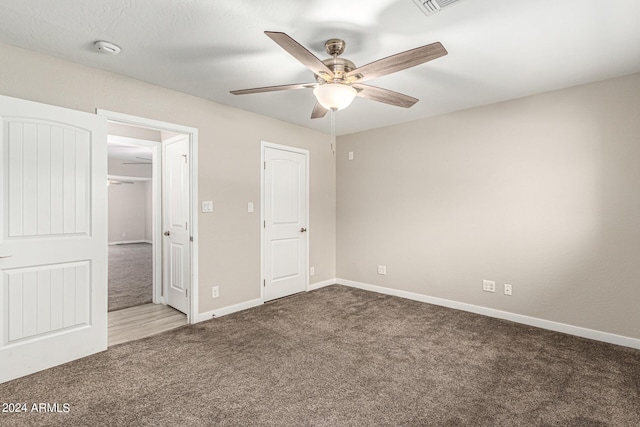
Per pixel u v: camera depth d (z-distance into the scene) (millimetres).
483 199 3490
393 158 4250
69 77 2463
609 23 1941
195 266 3256
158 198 4055
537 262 3158
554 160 3049
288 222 4238
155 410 1857
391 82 2854
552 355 2553
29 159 2230
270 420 1781
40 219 2279
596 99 2832
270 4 1779
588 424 1754
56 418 1780
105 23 1968
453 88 2988
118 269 6117
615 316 2768
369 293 4391
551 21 1923
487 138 3449
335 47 2168
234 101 3373
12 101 2154
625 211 2713
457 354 2576
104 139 2598
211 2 1764
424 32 2059
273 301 4012
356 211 4684
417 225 4031
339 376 2244
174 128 3070
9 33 2072
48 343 2318
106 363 2408
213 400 1958
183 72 2668
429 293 3947
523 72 2646
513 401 1956
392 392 2053
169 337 2902
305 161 4453
